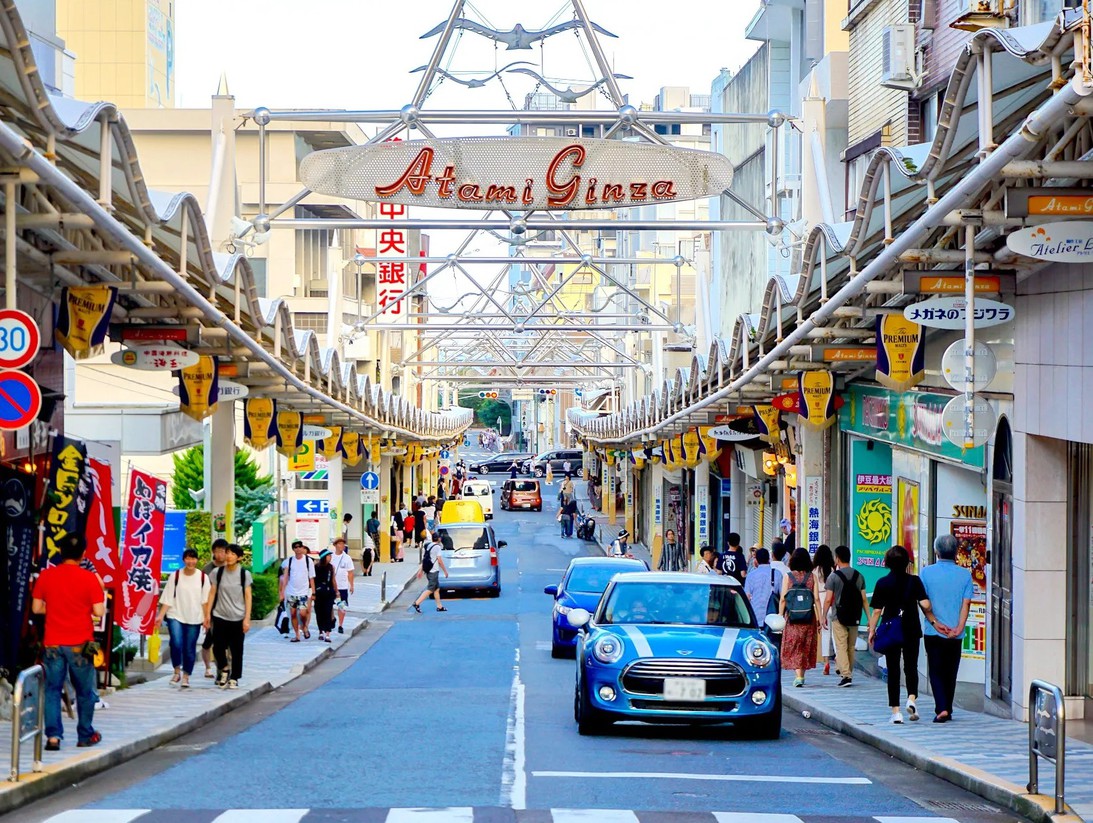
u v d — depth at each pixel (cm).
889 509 2894
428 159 2175
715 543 5184
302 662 2872
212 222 2425
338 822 1039
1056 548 1752
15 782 1195
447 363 6800
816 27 3775
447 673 2694
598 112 2342
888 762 1504
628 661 1636
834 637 2314
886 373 1856
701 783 1277
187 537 3856
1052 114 1013
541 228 2561
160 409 4009
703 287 4425
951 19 2488
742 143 4759
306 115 2438
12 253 1236
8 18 1045
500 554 6938
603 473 9381
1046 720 1146
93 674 1477
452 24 2334
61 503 1753
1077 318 1580
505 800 1155
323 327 6688
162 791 1213
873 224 1675
